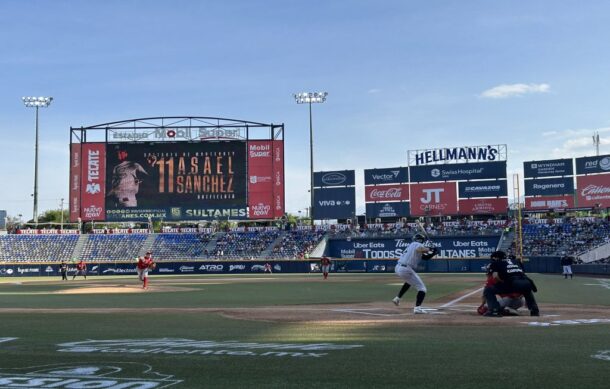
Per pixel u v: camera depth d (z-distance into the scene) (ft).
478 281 115.24
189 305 60.85
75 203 200.13
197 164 200.95
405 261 45.78
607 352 25.59
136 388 19.62
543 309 48.32
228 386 19.84
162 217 199.62
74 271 182.50
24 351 27.71
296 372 21.97
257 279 142.31
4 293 90.43
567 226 196.65
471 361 23.72
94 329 37.04
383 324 37.32
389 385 19.74
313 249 208.85
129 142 200.64
